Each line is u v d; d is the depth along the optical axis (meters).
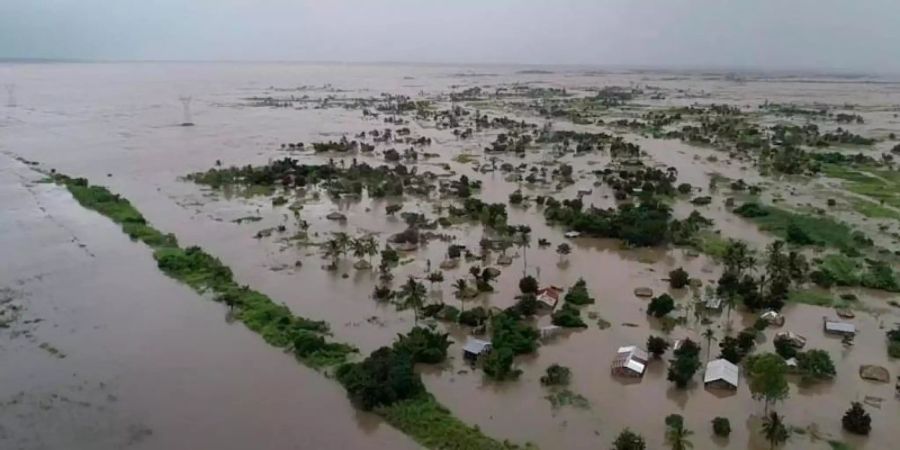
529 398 65.31
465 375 69.50
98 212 130.75
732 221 124.62
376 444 57.84
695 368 67.62
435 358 71.38
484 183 154.88
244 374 69.50
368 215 128.88
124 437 58.72
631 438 54.53
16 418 61.41
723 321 82.38
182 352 74.19
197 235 116.38
